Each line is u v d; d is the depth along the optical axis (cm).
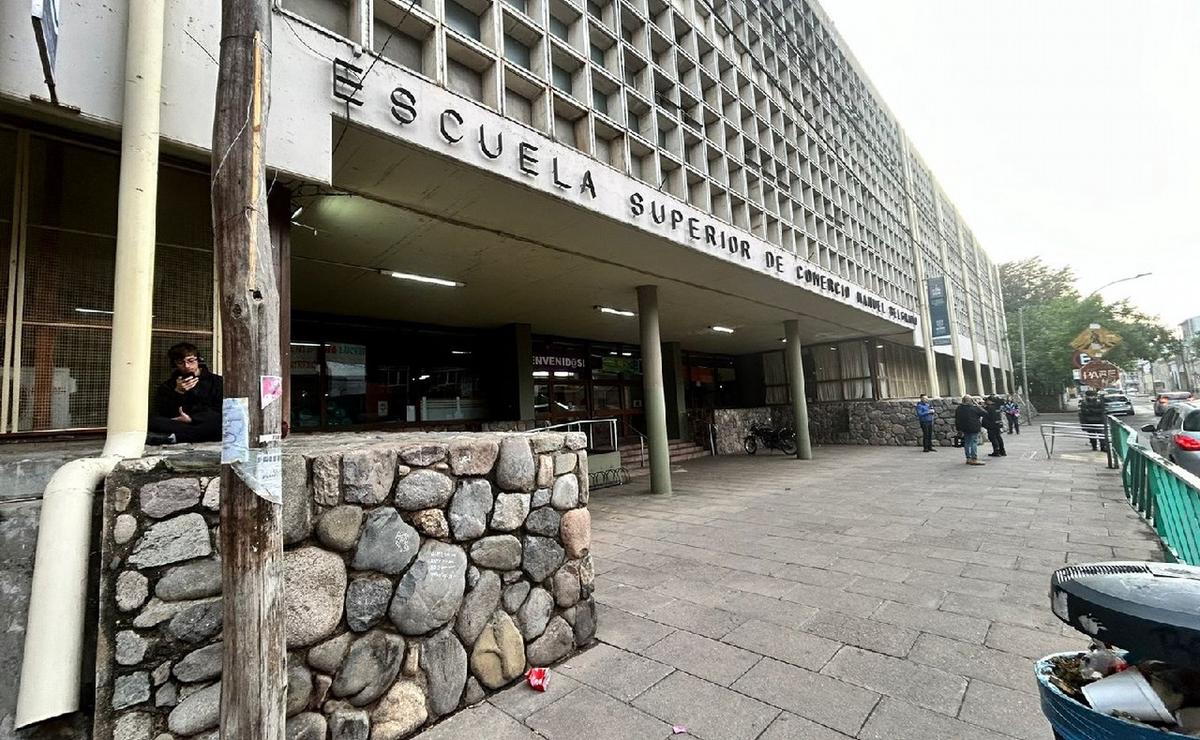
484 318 1050
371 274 719
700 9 839
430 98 420
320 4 396
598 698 270
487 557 284
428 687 252
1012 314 4300
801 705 257
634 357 1504
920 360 2031
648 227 633
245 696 160
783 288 966
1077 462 1076
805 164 1090
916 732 233
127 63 271
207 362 334
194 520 204
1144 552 469
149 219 263
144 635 190
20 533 191
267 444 170
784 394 1875
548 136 519
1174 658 130
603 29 623
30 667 174
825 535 579
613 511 762
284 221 363
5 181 282
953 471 1023
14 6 257
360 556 237
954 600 381
